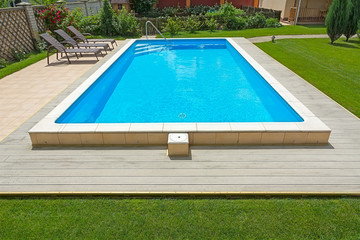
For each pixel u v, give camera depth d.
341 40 12.56
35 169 3.37
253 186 3.05
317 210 2.73
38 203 2.85
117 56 8.65
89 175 3.25
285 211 2.72
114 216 2.67
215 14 15.95
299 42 11.80
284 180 3.14
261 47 10.65
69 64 8.32
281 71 7.25
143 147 3.87
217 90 7.00
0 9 8.37
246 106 6.01
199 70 8.66
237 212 2.71
